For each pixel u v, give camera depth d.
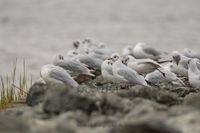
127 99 13.06
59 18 76.50
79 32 61.25
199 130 10.85
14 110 13.62
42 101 13.82
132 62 18.70
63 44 50.31
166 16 79.81
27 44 49.78
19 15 79.88
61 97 12.54
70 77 16.58
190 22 71.88
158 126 10.48
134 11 87.19
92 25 68.75
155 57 23.84
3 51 44.19
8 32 60.78
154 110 12.02
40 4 95.31
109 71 17.80
